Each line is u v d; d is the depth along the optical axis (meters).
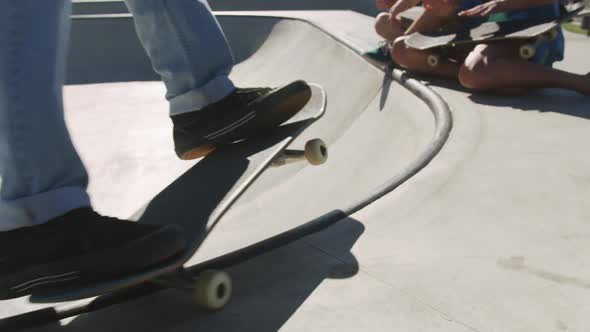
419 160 2.69
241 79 10.51
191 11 1.87
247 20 12.70
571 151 2.64
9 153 1.35
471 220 2.01
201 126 1.96
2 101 1.33
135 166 6.88
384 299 1.54
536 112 3.42
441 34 4.48
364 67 6.25
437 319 1.43
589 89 3.67
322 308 1.53
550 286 1.54
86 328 1.60
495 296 1.52
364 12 12.58
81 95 11.44
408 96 4.61
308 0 14.01
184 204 1.74
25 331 1.65
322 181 4.00
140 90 11.49
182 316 1.59
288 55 9.93
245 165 1.85
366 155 4.12
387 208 2.19
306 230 2.04
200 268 1.81
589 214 1.97
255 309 1.57
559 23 3.59
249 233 3.01
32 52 1.34
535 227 1.91
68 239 1.39
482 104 3.75
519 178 2.35
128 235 1.41
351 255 1.83
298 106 1.99
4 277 1.39
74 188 1.42
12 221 1.38
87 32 14.19
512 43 3.93
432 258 1.75
